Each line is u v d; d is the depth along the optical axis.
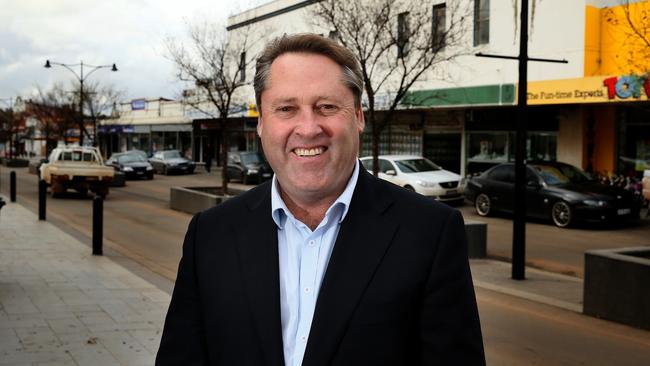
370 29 16.78
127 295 7.62
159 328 6.20
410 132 26.88
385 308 1.79
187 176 36.88
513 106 21.58
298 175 1.92
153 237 13.50
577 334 6.40
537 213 15.58
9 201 20.52
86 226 15.18
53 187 22.38
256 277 1.91
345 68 1.97
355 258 1.85
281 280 1.93
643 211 17.53
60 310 6.79
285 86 1.94
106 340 5.75
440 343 1.80
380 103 21.59
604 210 14.45
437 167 20.64
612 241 13.00
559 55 18.88
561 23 18.80
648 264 6.56
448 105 21.92
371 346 1.77
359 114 2.13
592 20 18.19
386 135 28.09
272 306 1.86
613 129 19.88
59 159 23.36
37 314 6.59
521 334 6.39
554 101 18.67
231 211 2.08
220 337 1.90
